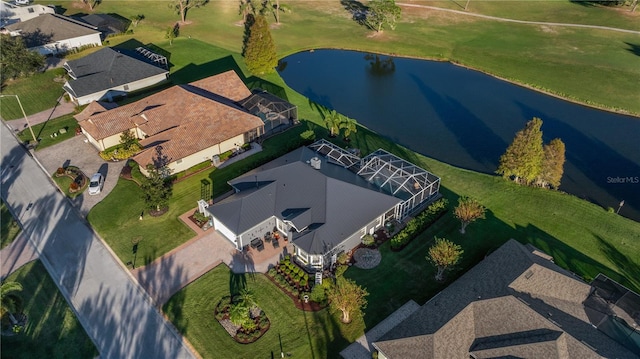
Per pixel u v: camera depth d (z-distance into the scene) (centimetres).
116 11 12031
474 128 7244
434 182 5288
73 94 7312
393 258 4659
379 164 5525
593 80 8612
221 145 6159
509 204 5419
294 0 13412
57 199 5491
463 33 10981
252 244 4722
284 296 4241
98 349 3791
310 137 6294
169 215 5209
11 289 3828
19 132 6756
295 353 3762
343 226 4581
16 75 8244
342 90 8438
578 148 6719
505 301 3681
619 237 4950
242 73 8725
